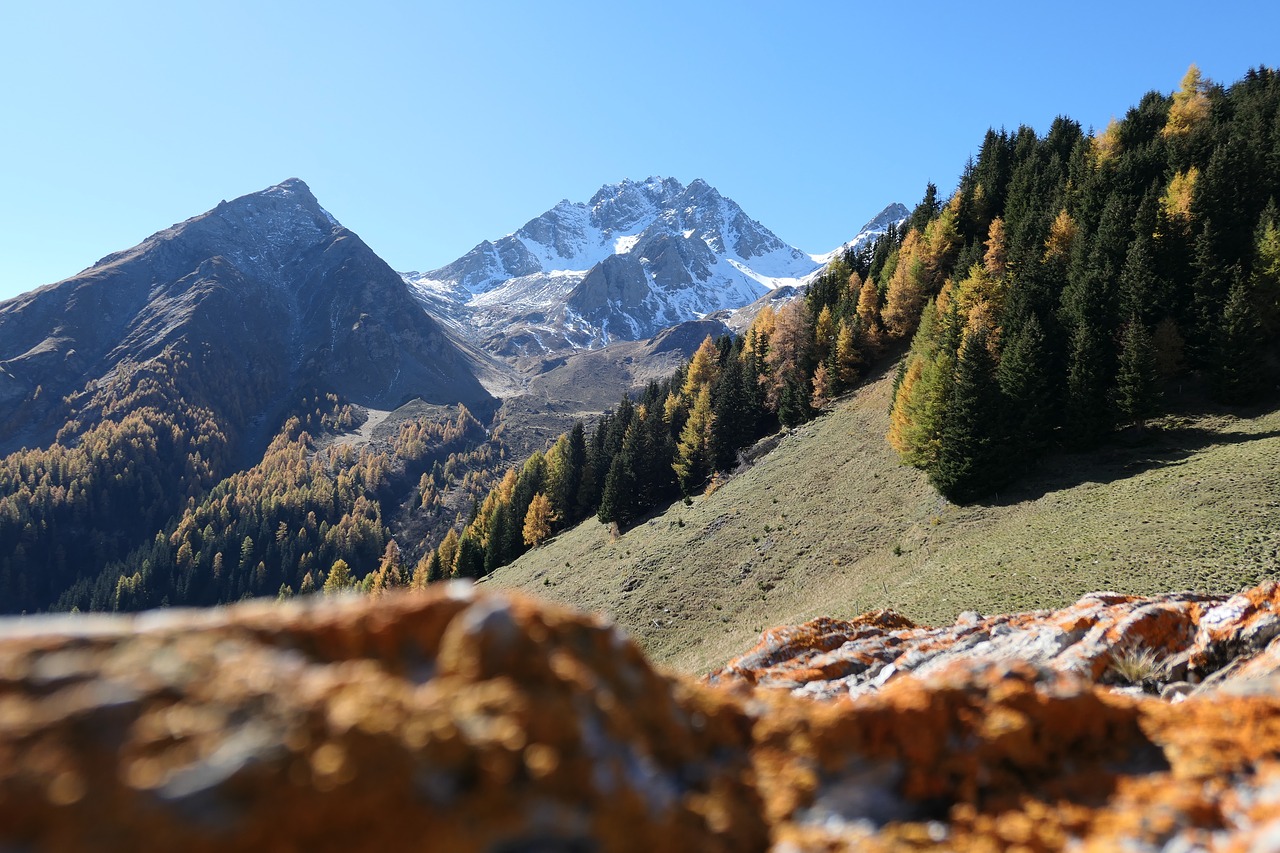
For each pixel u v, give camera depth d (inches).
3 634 123.2
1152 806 154.1
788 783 157.5
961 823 152.2
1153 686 318.0
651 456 3897.6
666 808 135.4
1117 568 1160.8
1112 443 1980.8
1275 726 178.1
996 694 180.9
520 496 4510.3
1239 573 1010.1
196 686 116.6
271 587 7007.9
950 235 3720.5
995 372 2224.4
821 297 4495.6
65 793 94.0
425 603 155.7
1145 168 3110.2
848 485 2474.2
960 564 1498.5
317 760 107.5
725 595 2124.8
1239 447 1635.1
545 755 121.7
